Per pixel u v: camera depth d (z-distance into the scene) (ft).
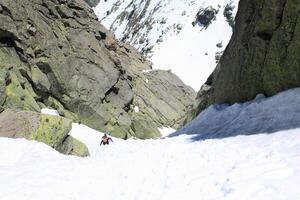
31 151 70.33
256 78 88.28
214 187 43.04
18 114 81.82
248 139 63.93
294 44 75.61
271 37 83.82
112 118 154.51
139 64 241.14
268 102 75.77
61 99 141.49
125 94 169.99
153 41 643.04
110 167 60.75
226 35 597.11
